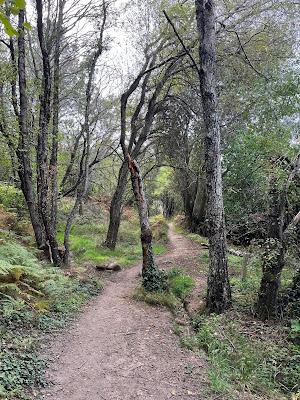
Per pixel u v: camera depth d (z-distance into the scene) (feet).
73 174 58.70
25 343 19.35
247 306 29.37
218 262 29.07
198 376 18.99
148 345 22.70
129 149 57.36
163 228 89.45
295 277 29.30
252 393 18.33
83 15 41.60
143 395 16.69
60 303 27.07
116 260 51.90
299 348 23.54
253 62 49.39
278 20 47.03
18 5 7.55
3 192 53.78
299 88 44.01
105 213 97.50
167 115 61.46
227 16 46.32
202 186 86.99
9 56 43.78
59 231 68.03
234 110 53.57
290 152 38.52
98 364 19.33
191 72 53.47
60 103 51.11
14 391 14.73
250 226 38.96
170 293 34.50
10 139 38.83
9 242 32.86
